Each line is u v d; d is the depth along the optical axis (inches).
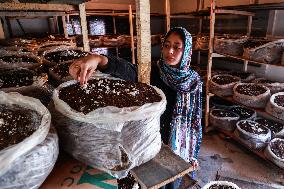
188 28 233.6
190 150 72.2
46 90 49.5
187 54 64.6
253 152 130.3
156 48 249.1
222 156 127.6
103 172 32.3
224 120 138.5
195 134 71.4
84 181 30.3
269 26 147.7
